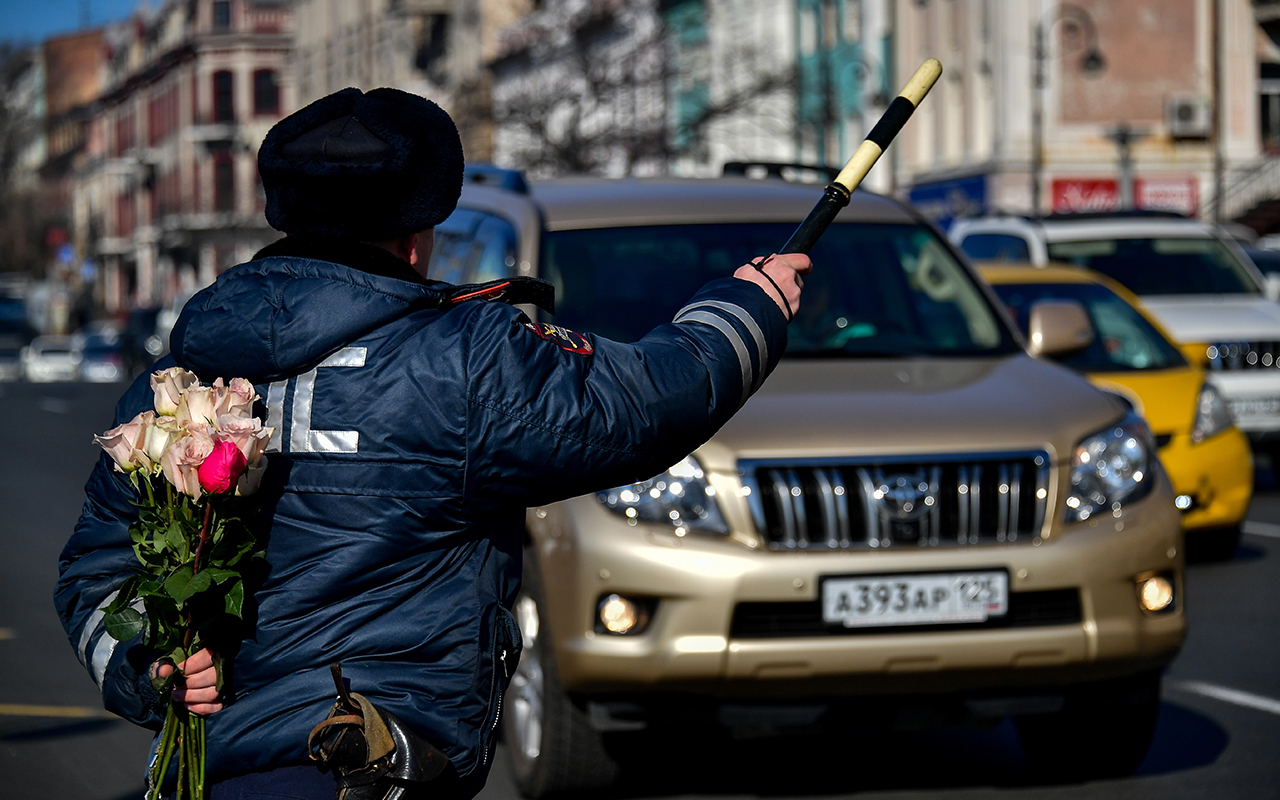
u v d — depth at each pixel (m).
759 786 7.23
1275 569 12.73
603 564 6.25
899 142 50.75
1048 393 6.96
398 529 2.92
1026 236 19.66
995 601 6.34
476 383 2.91
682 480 6.31
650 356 3.00
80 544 3.17
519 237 7.80
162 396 2.99
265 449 2.95
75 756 8.04
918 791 7.15
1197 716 8.33
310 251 3.03
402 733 2.85
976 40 46.09
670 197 8.23
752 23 56.06
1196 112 44.91
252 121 109.88
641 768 7.51
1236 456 12.91
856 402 6.72
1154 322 14.24
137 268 124.75
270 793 2.91
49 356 70.69
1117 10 45.25
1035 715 7.26
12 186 135.50
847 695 6.28
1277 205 44.91
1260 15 45.75
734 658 6.15
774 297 3.17
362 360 2.94
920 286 8.09
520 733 6.98
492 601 2.99
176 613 2.93
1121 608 6.46
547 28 59.56
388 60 87.56
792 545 6.28
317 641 2.91
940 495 6.39
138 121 126.50
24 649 10.65
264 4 109.88
